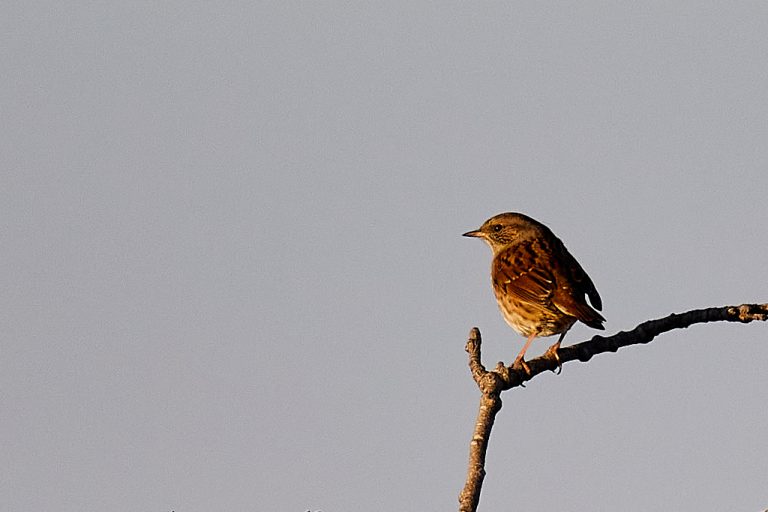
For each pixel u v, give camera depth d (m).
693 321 9.27
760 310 8.91
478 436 7.53
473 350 8.25
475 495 6.77
